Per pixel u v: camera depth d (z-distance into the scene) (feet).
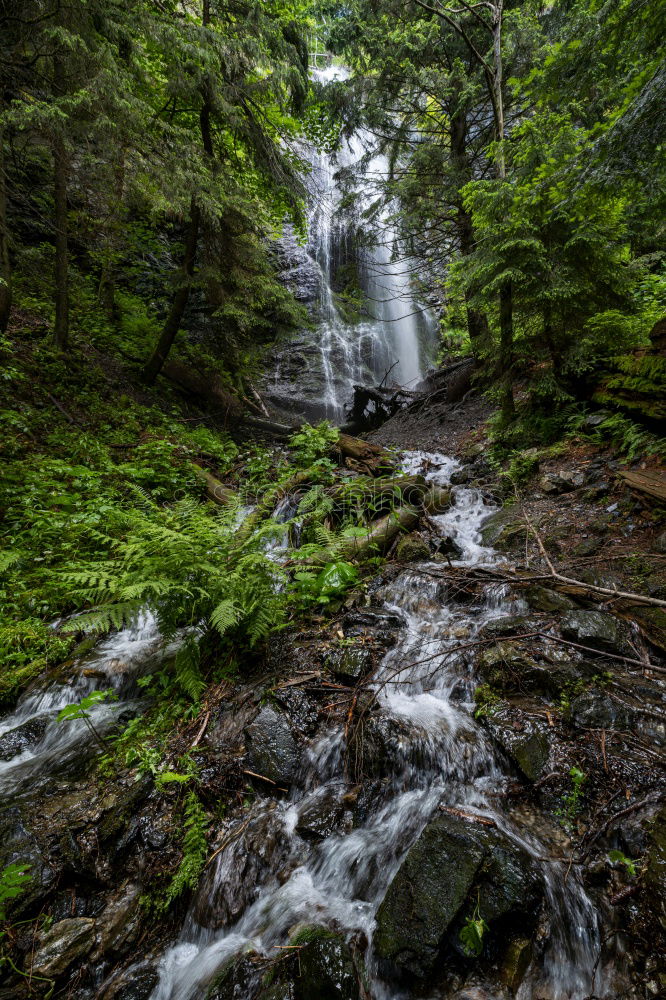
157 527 11.03
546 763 7.28
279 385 54.65
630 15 12.98
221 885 6.75
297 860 6.97
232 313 33.22
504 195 18.10
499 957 5.45
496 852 6.03
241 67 27.07
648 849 5.82
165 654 12.03
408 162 37.76
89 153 25.99
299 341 58.34
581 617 10.05
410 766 7.82
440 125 37.19
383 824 7.20
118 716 10.17
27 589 14.60
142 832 7.34
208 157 28.09
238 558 11.59
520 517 16.57
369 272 66.74
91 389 28.14
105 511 17.30
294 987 5.40
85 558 16.02
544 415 21.62
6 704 11.09
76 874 6.82
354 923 6.09
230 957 5.98
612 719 7.72
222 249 33.24
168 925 6.58
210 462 27.84
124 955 6.17
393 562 15.28
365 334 62.90
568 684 8.54
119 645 12.89
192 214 30.68
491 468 21.74
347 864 6.75
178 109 30.71
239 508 13.37
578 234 17.35
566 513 15.64
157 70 28.99
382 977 5.55
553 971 5.32
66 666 11.85
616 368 19.13
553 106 19.79
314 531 15.84
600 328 19.03
